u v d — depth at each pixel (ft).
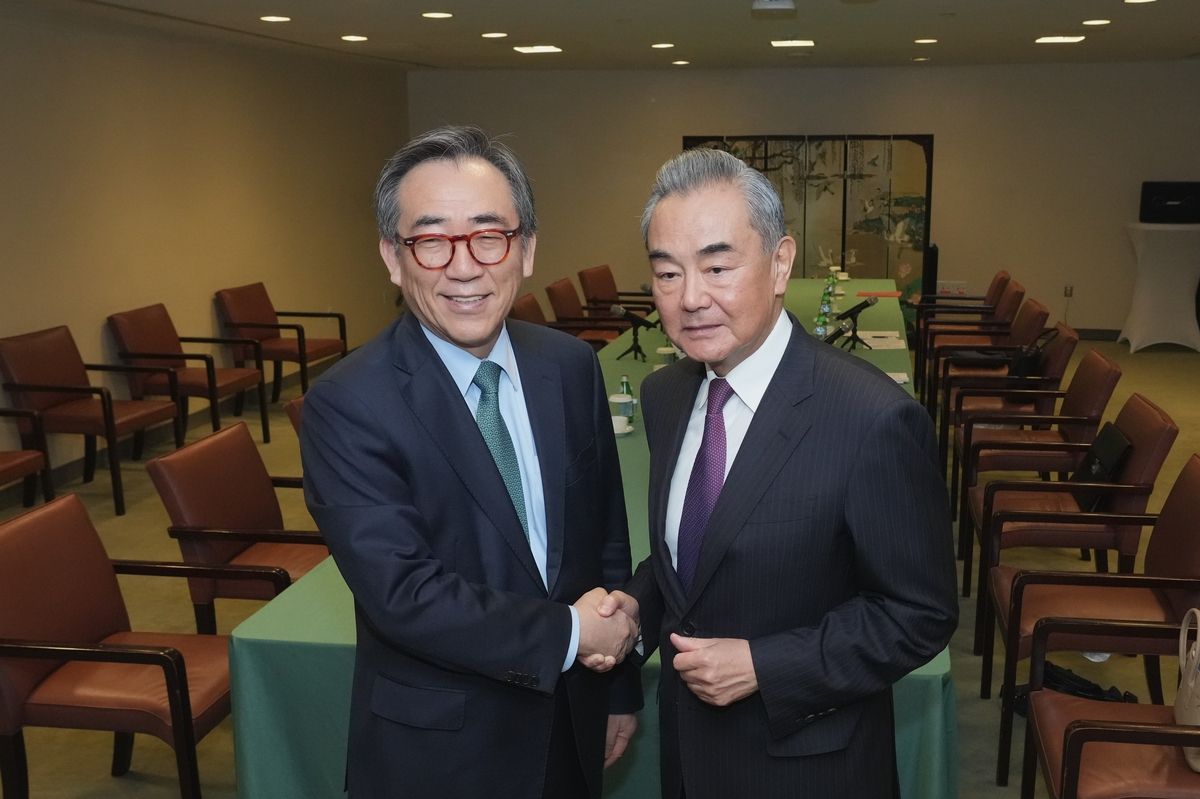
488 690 5.01
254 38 23.00
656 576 5.36
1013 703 9.68
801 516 4.63
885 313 21.17
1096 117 32.24
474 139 4.82
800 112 33.58
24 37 18.20
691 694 5.06
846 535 4.73
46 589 8.30
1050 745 7.38
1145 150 32.17
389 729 5.03
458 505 4.99
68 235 19.47
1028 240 33.47
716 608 4.86
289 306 27.68
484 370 5.18
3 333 18.01
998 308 23.84
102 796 9.32
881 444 4.52
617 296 27.48
